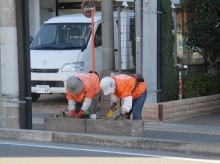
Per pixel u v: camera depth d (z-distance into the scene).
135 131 21.59
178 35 34.81
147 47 26.98
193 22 32.50
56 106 32.75
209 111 30.11
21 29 23.88
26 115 24.08
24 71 23.98
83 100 22.33
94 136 21.73
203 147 19.94
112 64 29.05
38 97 35.22
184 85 29.47
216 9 32.38
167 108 26.77
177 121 27.27
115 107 22.34
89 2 27.81
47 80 31.44
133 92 21.92
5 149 20.78
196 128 24.88
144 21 27.00
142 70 27.30
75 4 46.38
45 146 21.41
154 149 20.77
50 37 33.47
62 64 31.36
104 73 28.09
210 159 19.11
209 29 32.38
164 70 27.86
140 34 27.39
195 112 28.89
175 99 29.06
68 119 22.66
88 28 33.03
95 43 32.59
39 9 45.19
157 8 27.05
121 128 21.72
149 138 21.25
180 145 20.34
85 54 32.00
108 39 28.89
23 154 19.78
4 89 24.12
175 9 34.16
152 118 26.47
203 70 37.41
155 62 27.11
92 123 22.20
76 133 22.22
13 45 23.94
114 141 21.38
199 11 32.66
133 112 22.38
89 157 19.22
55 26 33.75
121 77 21.56
